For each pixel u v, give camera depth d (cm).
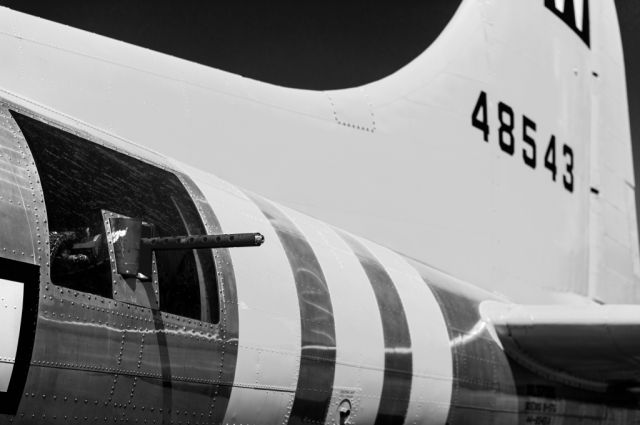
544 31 2172
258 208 1321
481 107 1952
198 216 1132
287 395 1205
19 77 1155
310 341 1241
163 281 1023
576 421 1888
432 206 1808
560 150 2186
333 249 1430
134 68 1302
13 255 868
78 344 909
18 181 912
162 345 1005
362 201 1658
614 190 2402
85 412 924
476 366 1631
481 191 1927
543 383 1808
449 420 1566
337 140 1623
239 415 1138
